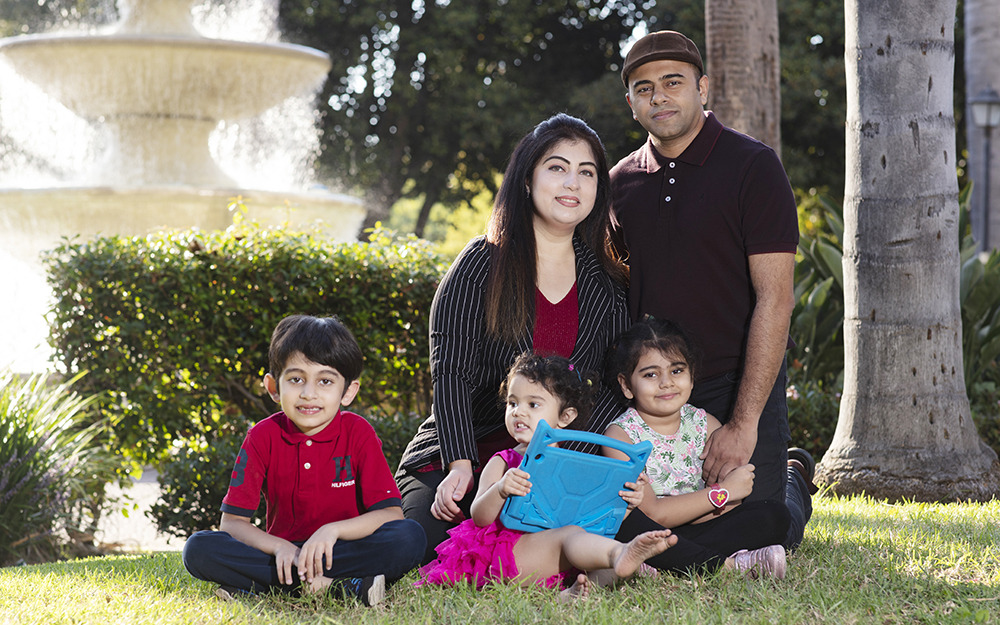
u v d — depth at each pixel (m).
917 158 5.41
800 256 8.55
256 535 3.05
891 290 5.50
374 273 6.66
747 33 7.73
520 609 2.71
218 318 6.47
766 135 7.87
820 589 2.89
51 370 6.51
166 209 9.16
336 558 3.02
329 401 3.14
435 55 18.02
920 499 5.38
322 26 18.34
